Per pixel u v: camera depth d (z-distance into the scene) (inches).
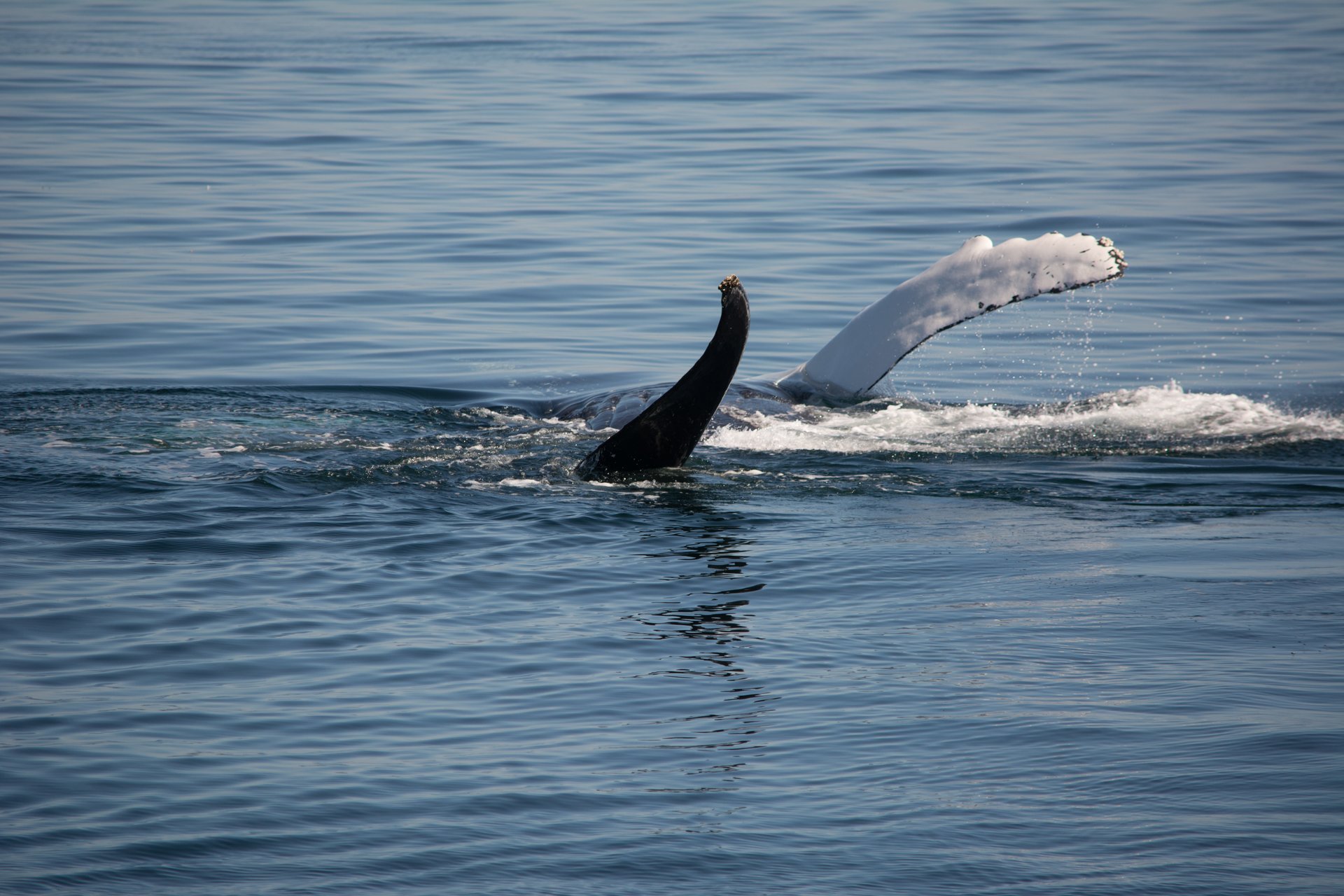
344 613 1115.3
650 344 2277.3
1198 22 6707.7
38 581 1179.9
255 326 2356.1
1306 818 761.6
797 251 2812.5
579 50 5871.1
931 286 1795.0
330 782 826.8
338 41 6245.1
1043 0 7839.6
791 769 837.8
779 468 1551.4
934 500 1444.4
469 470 1539.1
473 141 3932.1
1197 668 980.6
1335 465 1568.7
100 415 1798.7
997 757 846.5
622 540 1309.1
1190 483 1498.5
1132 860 726.5
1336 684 945.5
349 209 3157.0
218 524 1342.3
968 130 4023.1
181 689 964.0
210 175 3486.7
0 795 807.1
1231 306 2460.6
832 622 1091.9
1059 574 1205.1
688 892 709.9
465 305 2490.2
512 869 732.0
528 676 989.2
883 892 704.4
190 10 7559.1
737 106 4441.4
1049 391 2062.0
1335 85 4744.1
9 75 5036.9
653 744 874.8
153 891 711.7
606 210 3152.1
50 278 2605.8
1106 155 3663.9
